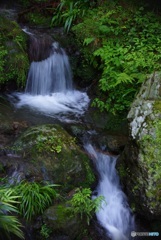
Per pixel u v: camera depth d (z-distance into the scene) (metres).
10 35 6.59
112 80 6.22
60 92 7.07
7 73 6.35
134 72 6.12
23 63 6.49
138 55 6.27
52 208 4.12
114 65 6.36
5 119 5.62
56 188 4.52
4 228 3.64
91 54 6.83
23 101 6.52
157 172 4.25
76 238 4.15
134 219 4.71
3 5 8.73
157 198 4.25
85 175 4.83
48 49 7.05
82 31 7.02
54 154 4.72
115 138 5.54
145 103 4.58
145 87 4.77
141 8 7.41
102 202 4.72
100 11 7.50
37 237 4.03
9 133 5.28
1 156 4.66
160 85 4.62
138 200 4.50
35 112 6.18
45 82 6.95
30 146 4.76
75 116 6.23
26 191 4.13
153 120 4.41
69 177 4.66
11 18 8.10
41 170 4.55
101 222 4.55
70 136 5.19
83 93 7.09
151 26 7.03
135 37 6.88
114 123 6.00
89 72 7.04
